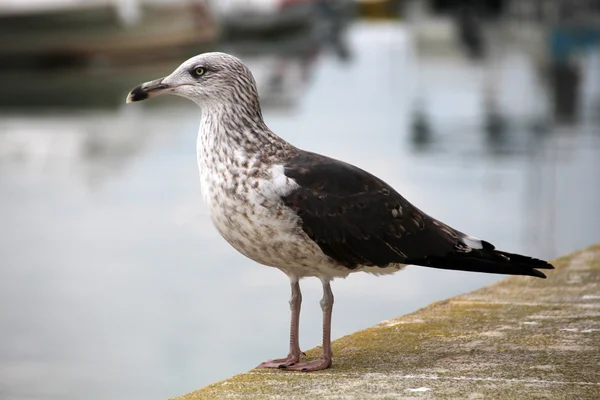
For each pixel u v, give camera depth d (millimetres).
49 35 37531
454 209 18562
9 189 21578
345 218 5617
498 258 5773
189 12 40531
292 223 5570
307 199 5566
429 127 30047
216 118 5773
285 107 34719
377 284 13602
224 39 49750
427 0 68500
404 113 33156
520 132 28672
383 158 24812
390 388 5266
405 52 53875
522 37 58844
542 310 6762
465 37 59875
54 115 33250
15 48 37594
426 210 18516
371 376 5508
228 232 5762
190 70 5855
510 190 20297
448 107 34438
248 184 5602
